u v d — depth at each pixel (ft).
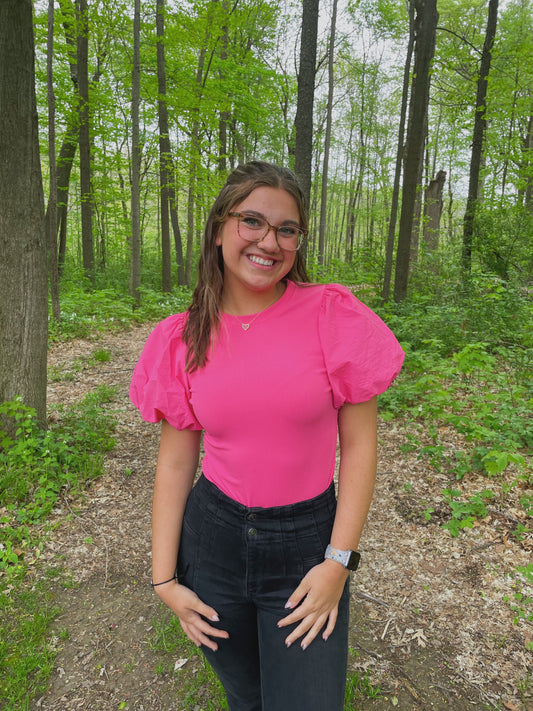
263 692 3.52
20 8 10.61
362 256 38.63
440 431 13.96
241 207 3.34
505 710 6.23
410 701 6.41
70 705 6.48
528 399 15.17
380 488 11.52
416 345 20.83
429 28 25.72
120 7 33.27
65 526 10.20
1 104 10.95
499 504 10.54
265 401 3.32
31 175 11.71
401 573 8.81
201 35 35.78
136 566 9.14
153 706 6.48
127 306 33.17
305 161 22.41
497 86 33.86
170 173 40.42
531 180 40.88
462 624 7.62
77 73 38.78
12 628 7.64
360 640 7.41
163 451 4.05
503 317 22.34
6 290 11.79
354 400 3.42
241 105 45.37
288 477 3.52
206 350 3.47
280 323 3.44
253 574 3.60
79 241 73.51
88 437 13.46
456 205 76.23
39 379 12.51
